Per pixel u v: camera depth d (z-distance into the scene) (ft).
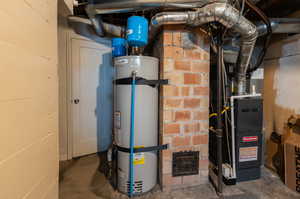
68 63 7.12
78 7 6.15
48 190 2.58
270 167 6.22
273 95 6.57
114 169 4.99
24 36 1.93
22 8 1.88
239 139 5.33
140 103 4.65
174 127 4.96
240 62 5.38
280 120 6.26
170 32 4.84
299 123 5.04
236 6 4.44
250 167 5.46
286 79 6.05
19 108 1.85
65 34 7.00
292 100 5.84
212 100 6.67
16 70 1.79
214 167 6.07
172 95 4.91
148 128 4.78
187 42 4.95
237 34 4.95
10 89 1.70
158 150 5.18
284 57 6.13
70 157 7.20
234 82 5.95
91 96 7.71
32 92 2.11
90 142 7.73
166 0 3.94
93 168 6.36
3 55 1.60
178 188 5.05
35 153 2.18
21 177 1.89
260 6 6.03
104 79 8.00
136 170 4.66
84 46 7.43
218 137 4.78
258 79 6.64
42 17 2.36
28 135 2.02
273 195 4.70
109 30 6.15
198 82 5.10
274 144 6.07
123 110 4.72
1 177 1.58
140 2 4.04
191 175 5.15
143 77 4.65
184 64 4.95
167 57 4.83
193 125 5.11
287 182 5.09
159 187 5.12
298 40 5.64
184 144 5.06
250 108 5.40
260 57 5.91
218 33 4.69
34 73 2.16
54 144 2.80
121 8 4.32
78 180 5.50
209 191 4.91
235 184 5.23
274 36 6.53
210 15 4.02
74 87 7.29
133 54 4.96
